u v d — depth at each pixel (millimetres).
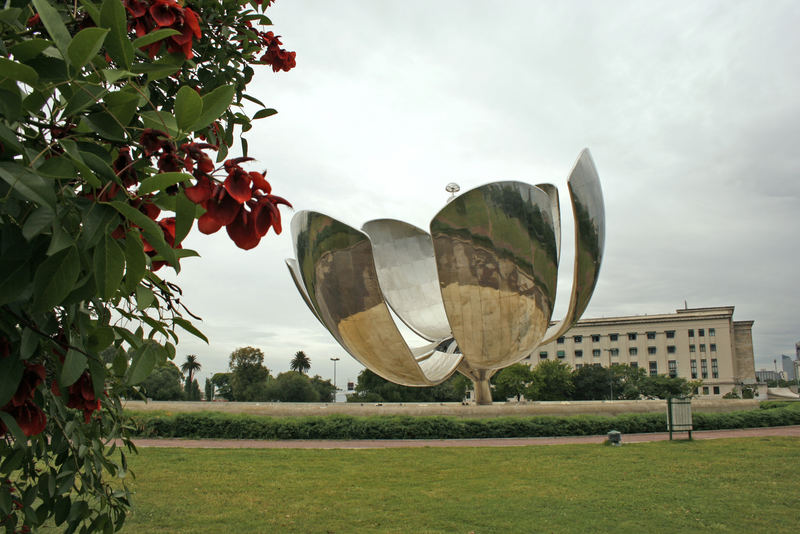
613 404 25047
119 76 1840
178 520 8984
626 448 16500
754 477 12070
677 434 21312
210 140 3375
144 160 1927
